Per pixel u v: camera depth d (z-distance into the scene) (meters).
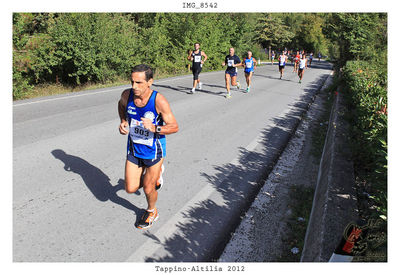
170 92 11.03
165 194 4.11
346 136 5.48
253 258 3.09
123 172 4.58
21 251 2.92
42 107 7.75
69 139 5.70
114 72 13.09
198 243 3.24
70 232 3.23
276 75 20.31
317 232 3.02
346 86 10.26
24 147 5.18
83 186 4.12
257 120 7.98
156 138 3.10
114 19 15.09
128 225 3.42
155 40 16.45
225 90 12.36
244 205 4.02
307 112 9.32
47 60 11.52
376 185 3.39
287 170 5.18
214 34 22.11
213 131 6.84
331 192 3.61
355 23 20.41
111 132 6.23
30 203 3.65
